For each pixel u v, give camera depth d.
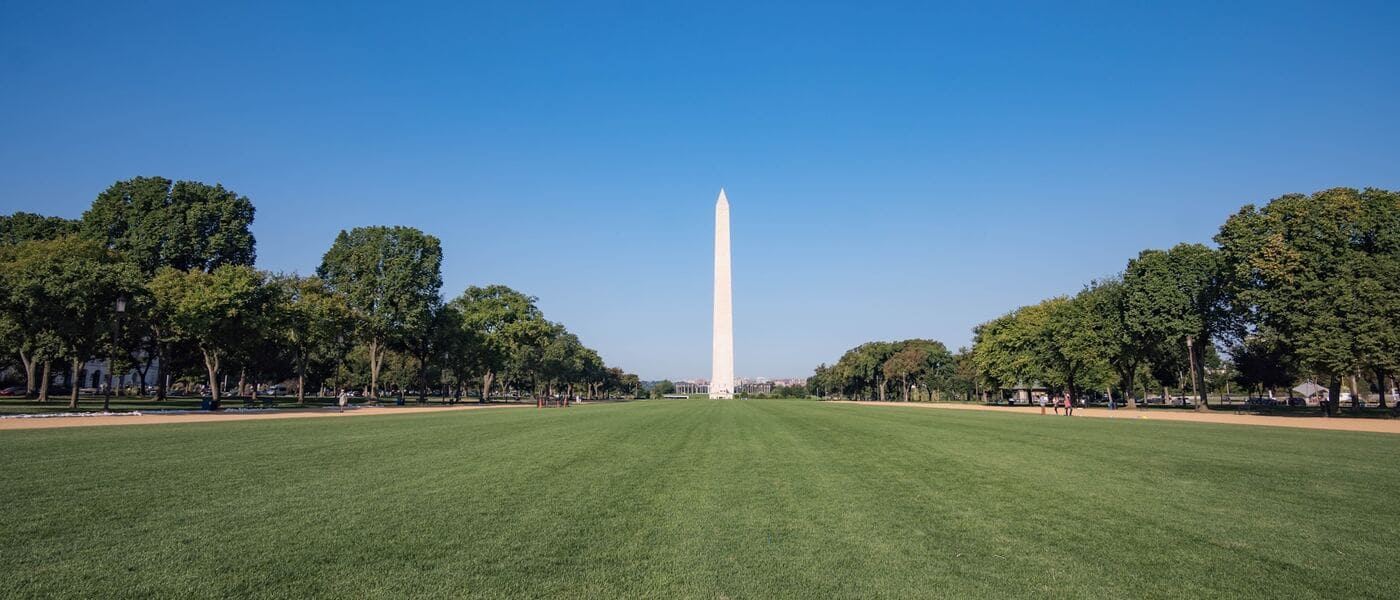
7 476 13.99
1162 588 7.44
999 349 99.38
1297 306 51.03
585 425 35.41
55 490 12.41
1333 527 10.34
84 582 7.18
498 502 11.93
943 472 16.30
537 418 44.41
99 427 30.08
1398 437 28.59
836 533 9.85
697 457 19.42
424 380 88.88
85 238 62.69
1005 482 14.68
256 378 84.81
